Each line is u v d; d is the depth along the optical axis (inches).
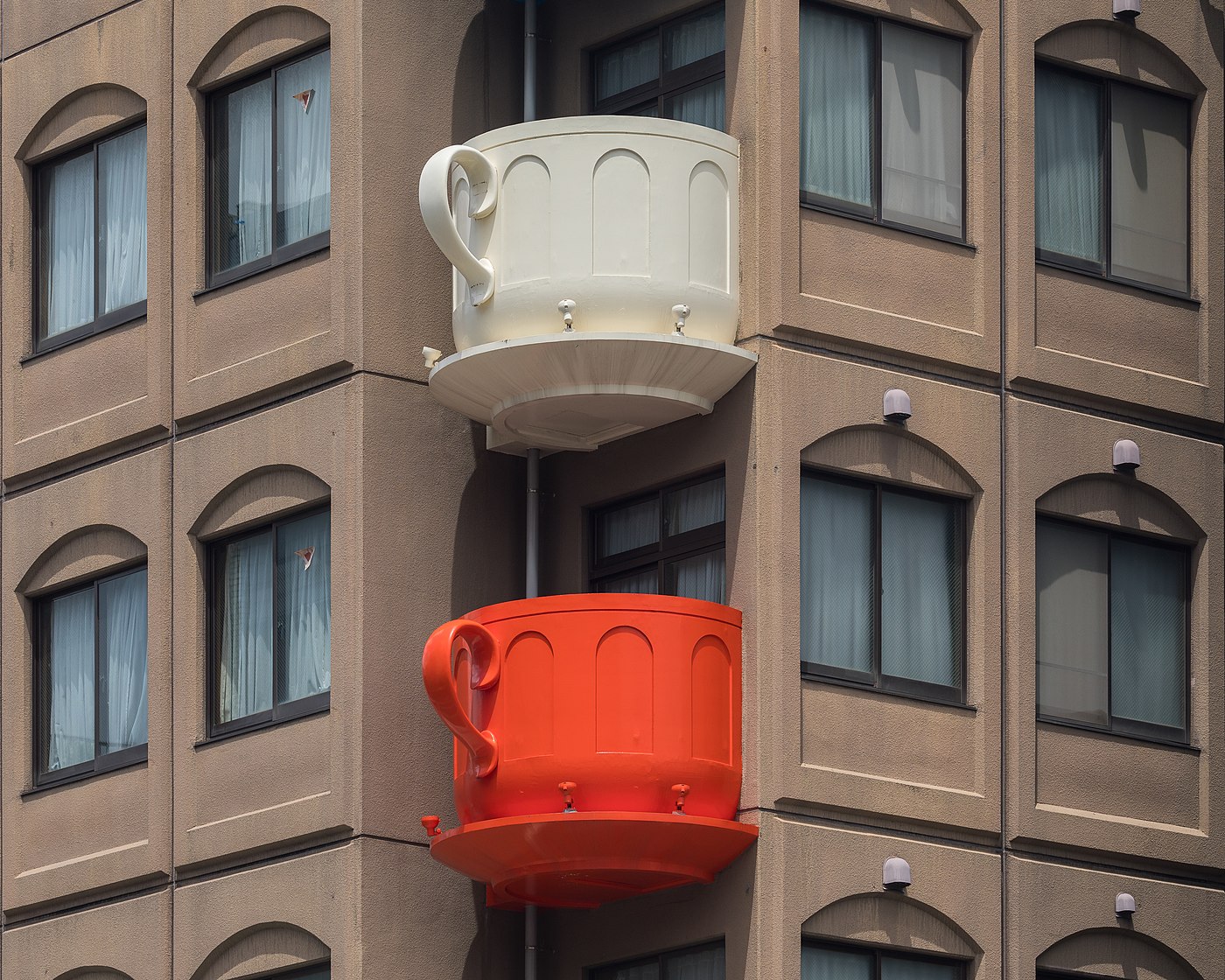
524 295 1258.6
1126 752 1353.3
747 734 1245.1
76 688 1434.5
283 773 1311.5
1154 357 1402.6
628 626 1233.4
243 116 1401.3
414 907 1280.8
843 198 1318.9
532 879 1252.5
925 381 1318.9
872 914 1258.6
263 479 1350.9
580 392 1266.0
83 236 1472.7
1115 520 1371.8
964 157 1363.2
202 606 1369.3
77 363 1450.5
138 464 1405.0
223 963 1323.8
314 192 1362.0
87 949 1385.3
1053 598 1352.1
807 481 1283.2
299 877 1291.8
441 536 1326.3
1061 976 1316.4
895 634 1298.0
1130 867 1343.5
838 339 1291.8
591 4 1401.3
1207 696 1382.9
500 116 1392.7
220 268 1400.1
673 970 1278.3
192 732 1354.6
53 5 1494.8
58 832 1413.6
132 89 1441.9
